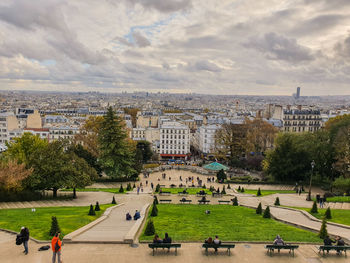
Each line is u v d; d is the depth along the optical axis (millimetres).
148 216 43344
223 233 32844
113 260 24781
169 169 122688
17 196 60875
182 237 30641
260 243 29438
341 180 72375
